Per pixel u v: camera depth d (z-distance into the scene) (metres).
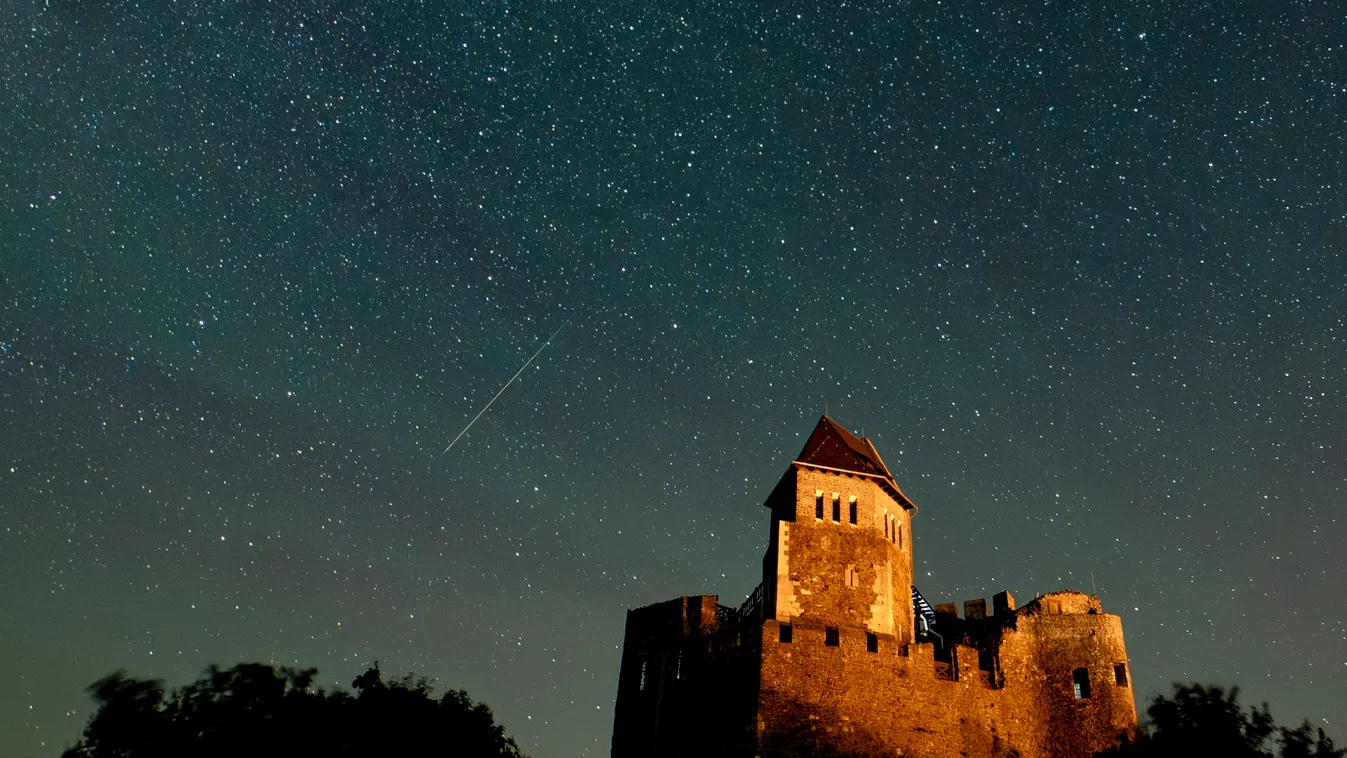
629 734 56.06
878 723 46.94
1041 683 51.53
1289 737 37.91
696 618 57.47
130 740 33.94
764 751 44.56
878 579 51.16
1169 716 40.34
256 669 37.47
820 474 53.00
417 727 39.38
